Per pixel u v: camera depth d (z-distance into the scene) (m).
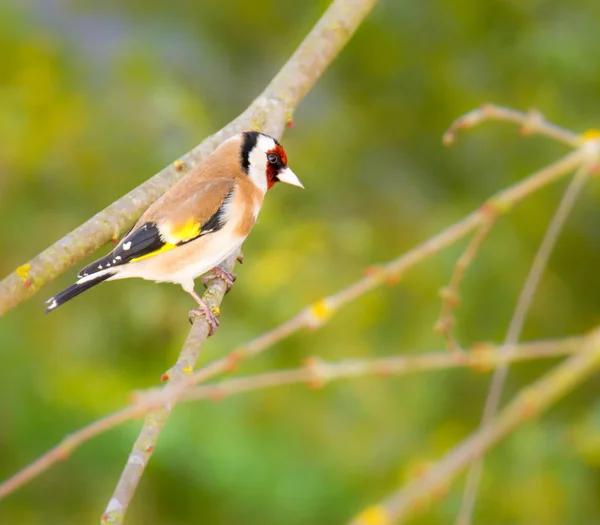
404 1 13.42
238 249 7.70
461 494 11.03
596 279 12.88
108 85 12.73
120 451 11.23
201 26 13.85
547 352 3.69
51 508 11.05
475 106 13.25
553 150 12.79
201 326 6.70
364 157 13.52
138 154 12.16
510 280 12.34
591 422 11.17
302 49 7.98
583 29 12.82
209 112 13.54
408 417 11.99
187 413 11.51
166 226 7.07
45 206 11.94
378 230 13.00
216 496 11.30
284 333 3.95
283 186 13.02
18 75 12.70
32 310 11.74
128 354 11.95
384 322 12.34
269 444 11.52
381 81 13.80
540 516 10.94
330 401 11.97
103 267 6.98
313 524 11.28
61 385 11.42
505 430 3.10
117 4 13.74
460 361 3.78
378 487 11.44
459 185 13.34
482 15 13.37
